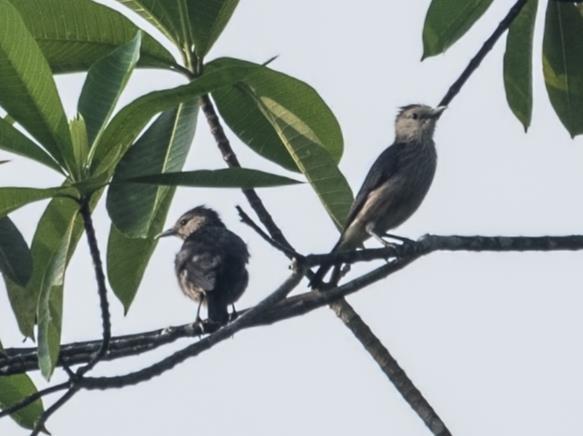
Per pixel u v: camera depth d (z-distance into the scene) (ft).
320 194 39.19
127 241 38.81
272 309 36.78
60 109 31.07
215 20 39.27
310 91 38.45
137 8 39.22
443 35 38.78
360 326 37.01
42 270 38.01
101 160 31.96
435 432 36.83
